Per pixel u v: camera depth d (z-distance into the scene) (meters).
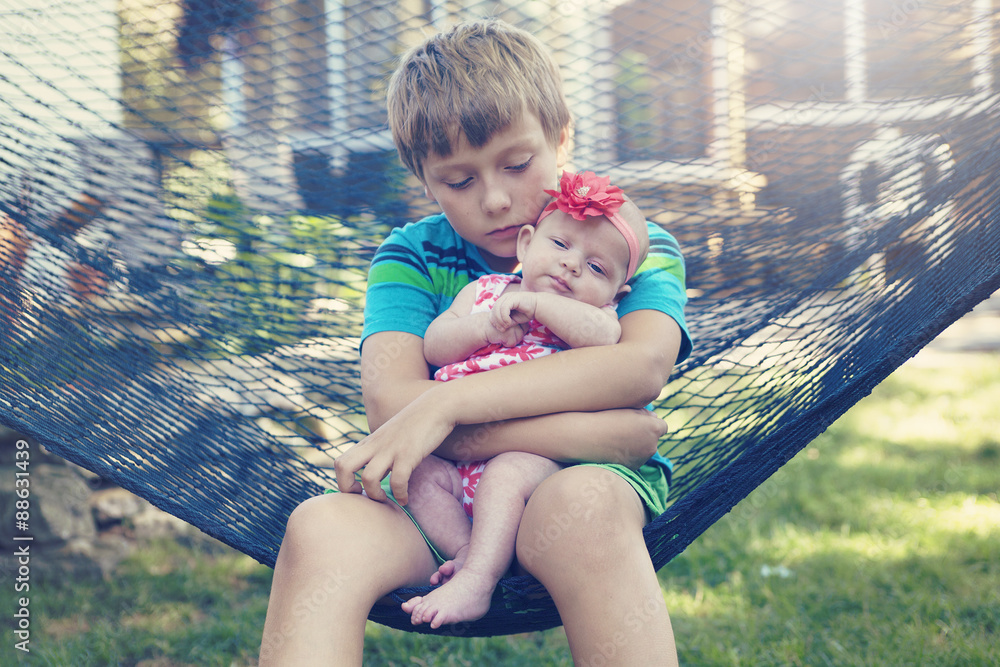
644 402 1.35
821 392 1.40
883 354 1.28
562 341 1.42
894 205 1.75
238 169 2.39
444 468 1.33
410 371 1.44
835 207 1.97
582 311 1.35
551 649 2.22
